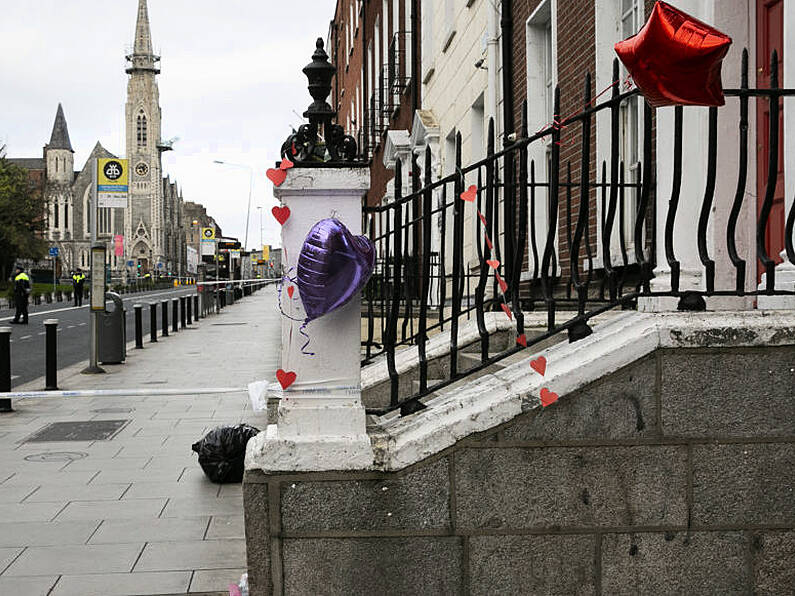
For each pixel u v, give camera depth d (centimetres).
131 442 788
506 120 1044
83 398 1097
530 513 340
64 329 2722
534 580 341
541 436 340
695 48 301
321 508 336
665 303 444
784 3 429
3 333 981
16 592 403
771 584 342
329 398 345
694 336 338
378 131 2353
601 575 341
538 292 894
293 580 336
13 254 7006
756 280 446
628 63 316
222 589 406
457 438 338
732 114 445
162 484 620
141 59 16838
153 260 16788
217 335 2367
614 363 339
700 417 340
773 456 340
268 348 1927
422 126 1534
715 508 341
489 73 1112
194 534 495
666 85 313
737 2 458
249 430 643
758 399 340
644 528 341
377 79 2402
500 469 339
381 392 597
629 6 727
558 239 862
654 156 631
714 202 441
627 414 340
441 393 552
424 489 338
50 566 440
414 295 934
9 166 7081
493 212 409
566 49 851
